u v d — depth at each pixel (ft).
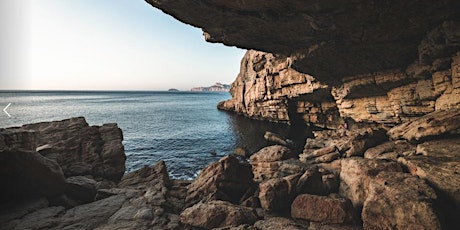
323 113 145.38
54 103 512.63
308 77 121.19
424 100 69.62
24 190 41.34
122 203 42.86
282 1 44.65
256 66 192.24
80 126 71.26
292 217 39.99
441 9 45.83
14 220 34.35
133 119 257.34
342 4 44.73
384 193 33.30
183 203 49.06
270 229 34.35
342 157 59.00
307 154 68.44
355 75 87.86
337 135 81.92
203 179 53.72
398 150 51.52
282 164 59.72
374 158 47.50
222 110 364.79
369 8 46.01
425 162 39.09
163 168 64.34
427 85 66.64
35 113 295.28
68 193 47.06
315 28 54.29
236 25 57.16
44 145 61.26
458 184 33.09
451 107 56.03
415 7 45.50
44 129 67.21
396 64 73.26
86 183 49.85
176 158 111.65
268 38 65.00
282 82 148.05
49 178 43.21
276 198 43.32
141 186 54.90
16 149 40.29
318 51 68.85
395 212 30.42
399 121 85.51
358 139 60.18
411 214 29.27
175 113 326.44
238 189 52.37
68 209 42.06
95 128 72.13
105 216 37.78
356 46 65.00
